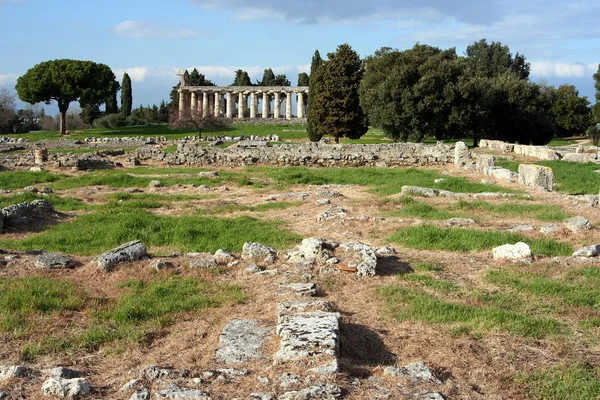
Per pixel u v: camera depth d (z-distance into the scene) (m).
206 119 74.81
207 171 35.22
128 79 111.88
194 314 9.69
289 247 14.86
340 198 22.42
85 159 37.44
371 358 7.81
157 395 6.54
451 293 10.66
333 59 61.91
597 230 15.40
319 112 62.28
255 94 112.56
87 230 16.91
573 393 6.89
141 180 30.05
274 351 7.76
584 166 32.00
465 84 51.66
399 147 38.69
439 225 16.48
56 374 7.21
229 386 6.75
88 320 9.38
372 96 54.72
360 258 12.38
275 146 39.72
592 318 9.27
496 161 34.19
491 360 7.79
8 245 15.12
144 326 9.10
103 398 6.66
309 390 6.43
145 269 12.12
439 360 7.72
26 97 80.81
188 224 17.62
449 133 53.91
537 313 9.68
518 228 15.97
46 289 10.62
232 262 12.70
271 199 23.12
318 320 8.20
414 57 54.47
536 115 60.59
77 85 81.06
